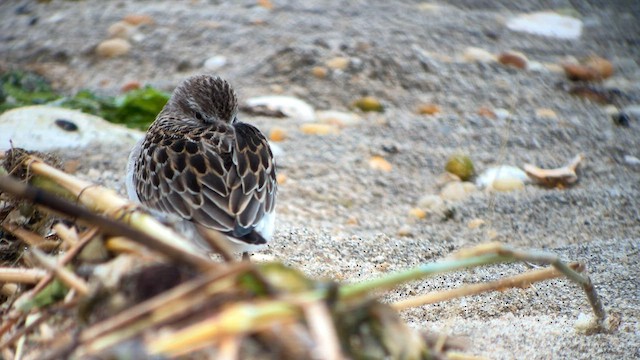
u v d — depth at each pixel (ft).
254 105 45.57
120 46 51.96
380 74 48.88
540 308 27.89
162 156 30.50
